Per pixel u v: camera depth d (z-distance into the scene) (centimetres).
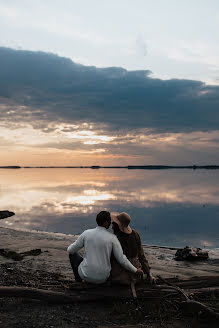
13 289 417
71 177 8888
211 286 453
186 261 742
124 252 431
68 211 1941
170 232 1290
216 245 1041
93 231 425
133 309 395
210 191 3431
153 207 2098
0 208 2105
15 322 365
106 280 430
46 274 596
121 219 442
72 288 434
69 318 378
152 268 669
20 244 912
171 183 5122
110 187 4181
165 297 416
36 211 1955
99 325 361
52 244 915
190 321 373
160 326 359
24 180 6969
